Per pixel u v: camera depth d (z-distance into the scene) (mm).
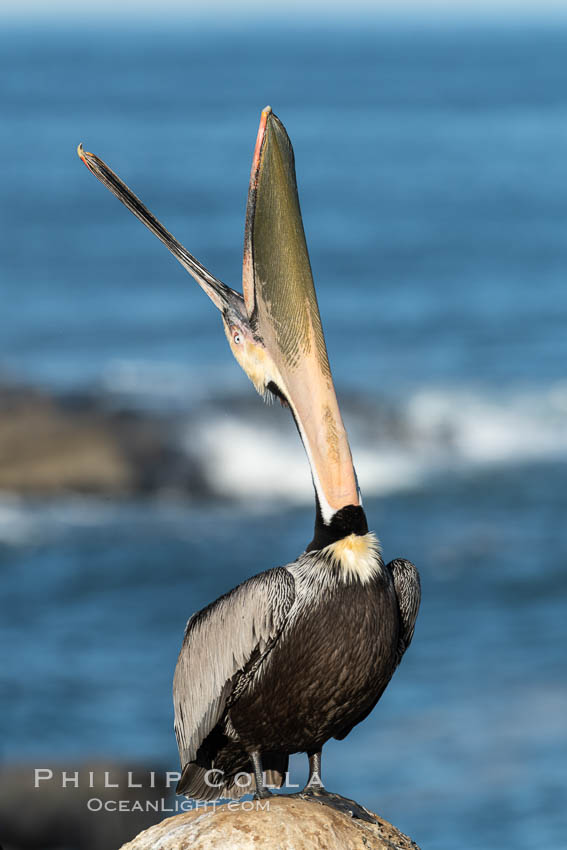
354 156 132375
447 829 16266
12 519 31547
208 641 7141
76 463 33250
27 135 154625
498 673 21969
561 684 21375
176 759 17672
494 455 37562
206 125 172375
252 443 34562
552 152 135500
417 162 126938
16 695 20734
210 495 33281
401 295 61781
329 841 6652
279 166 6664
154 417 35031
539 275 67000
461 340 51781
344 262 72000
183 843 6695
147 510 32500
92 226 84250
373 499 34062
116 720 19703
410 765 18422
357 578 6719
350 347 50750
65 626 24922
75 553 29578
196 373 45188
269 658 6832
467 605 25969
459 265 70625
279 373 6816
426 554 29594
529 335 52500
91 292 62500
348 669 6719
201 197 98062
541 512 32656
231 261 73500
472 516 32438
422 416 39344
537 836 16250
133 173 115625
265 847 6590
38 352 49594
